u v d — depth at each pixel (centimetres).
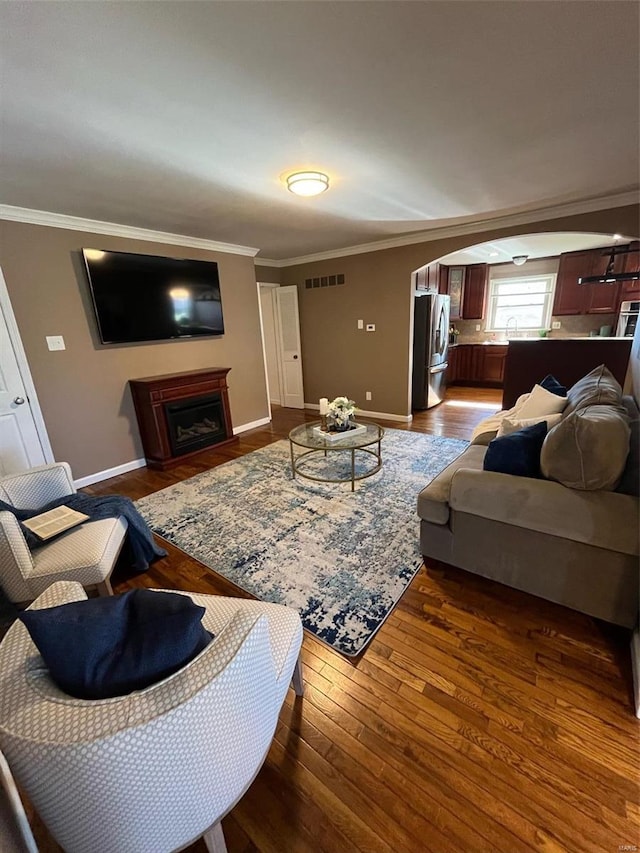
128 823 74
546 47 136
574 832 101
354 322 533
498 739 123
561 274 621
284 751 123
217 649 79
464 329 791
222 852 93
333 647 161
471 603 183
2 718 69
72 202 283
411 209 335
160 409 373
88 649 74
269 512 278
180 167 228
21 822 89
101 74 142
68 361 333
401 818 105
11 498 203
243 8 113
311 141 202
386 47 133
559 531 158
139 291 370
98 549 177
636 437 157
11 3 107
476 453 239
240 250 471
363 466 356
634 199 314
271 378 664
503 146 216
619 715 129
